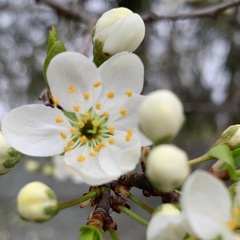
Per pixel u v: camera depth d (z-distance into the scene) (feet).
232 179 0.28
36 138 0.30
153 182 0.24
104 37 0.32
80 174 0.29
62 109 0.31
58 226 1.31
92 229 0.27
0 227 1.34
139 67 0.30
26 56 1.18
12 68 1.19
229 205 0.24
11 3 1.05
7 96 1.20
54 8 0.67
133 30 0.31
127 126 0.31
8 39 1.18
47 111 0.30
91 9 0.92
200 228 0.23
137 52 1.10
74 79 0.30
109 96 0.30
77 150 0.30
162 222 0.24
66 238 1.28
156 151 0.24
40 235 1.31
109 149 0.30
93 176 0.29
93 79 0.30
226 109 0.95
